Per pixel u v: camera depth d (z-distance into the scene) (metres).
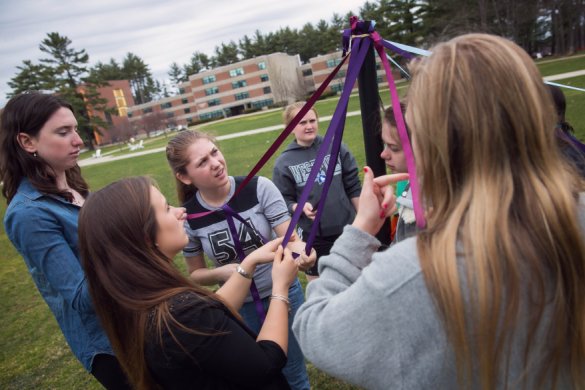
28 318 4.71
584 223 0.72
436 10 36.84
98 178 16.77
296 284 2.26
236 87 69.88
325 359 0.77
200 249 2.18
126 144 46.97
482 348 0.68
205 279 2.07
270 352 1.22
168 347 1.08
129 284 1.14
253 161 11.66
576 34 36.75
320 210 1.37
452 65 0.73
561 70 20.11
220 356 1.10
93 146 52.09
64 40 50.06
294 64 73.75
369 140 1.35
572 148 1.43
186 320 1.10
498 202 0.69
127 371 1.20
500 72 0.70
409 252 0.75
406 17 39.09
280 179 3.12
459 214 0.71
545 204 0.67
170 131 63.75
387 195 1.01
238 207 2.08
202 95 71.88
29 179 1.69
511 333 0.69
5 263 7.00
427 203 0.81
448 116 0.73
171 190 9.62
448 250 0.68
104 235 1.16
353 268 0.91
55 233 1.63
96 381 3.32
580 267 0.68
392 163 1.58
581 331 0.69
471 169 0.73
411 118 0.82
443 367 0.71
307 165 3.08
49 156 1.71
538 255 0.67
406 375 0.73
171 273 1.20
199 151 1.93
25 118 1.64
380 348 0.73
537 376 0.71
